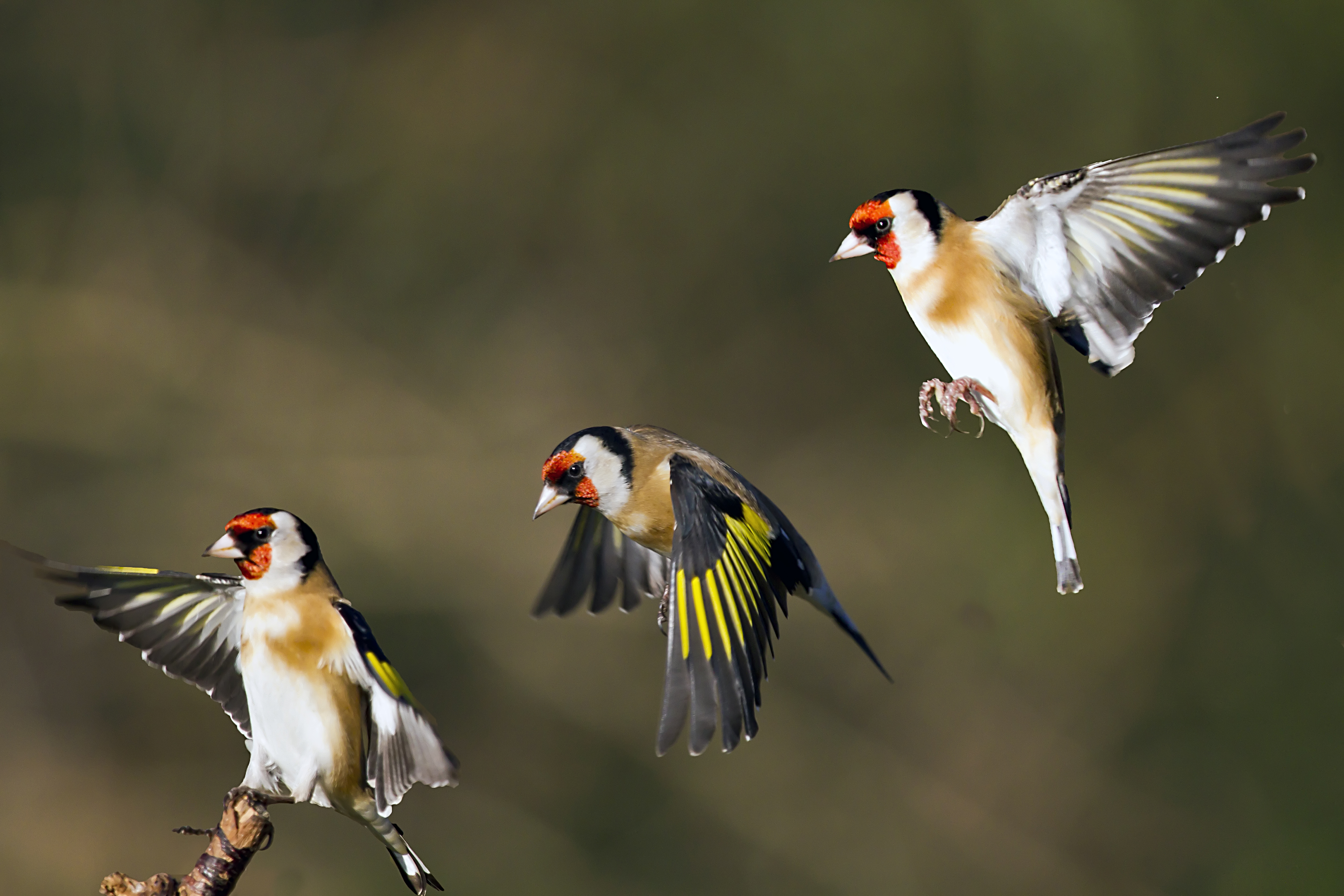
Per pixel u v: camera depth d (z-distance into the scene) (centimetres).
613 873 1274
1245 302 1470
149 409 1456
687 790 1317
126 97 1571
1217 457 1466
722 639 478
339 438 1487
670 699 462
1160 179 536
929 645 1451
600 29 1669
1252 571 1424
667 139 1647
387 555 1411
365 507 1445
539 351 1584
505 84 1653
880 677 1425
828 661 1431
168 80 1585
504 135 1644
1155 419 1489
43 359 1461
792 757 1357
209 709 1331
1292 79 1473
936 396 581
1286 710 1366
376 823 519
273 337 1529
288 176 1597
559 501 571
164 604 524
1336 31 1465
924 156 1598
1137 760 1371
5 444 1408
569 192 1641
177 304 1518
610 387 1573
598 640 1375
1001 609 1465
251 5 1619
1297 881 1287
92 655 1335
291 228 1581
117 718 1318
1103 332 564
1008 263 571
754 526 517
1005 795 1356
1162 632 1422
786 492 1544
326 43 1638
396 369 1550
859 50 1625
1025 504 1503
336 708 509
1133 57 1516
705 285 1620
